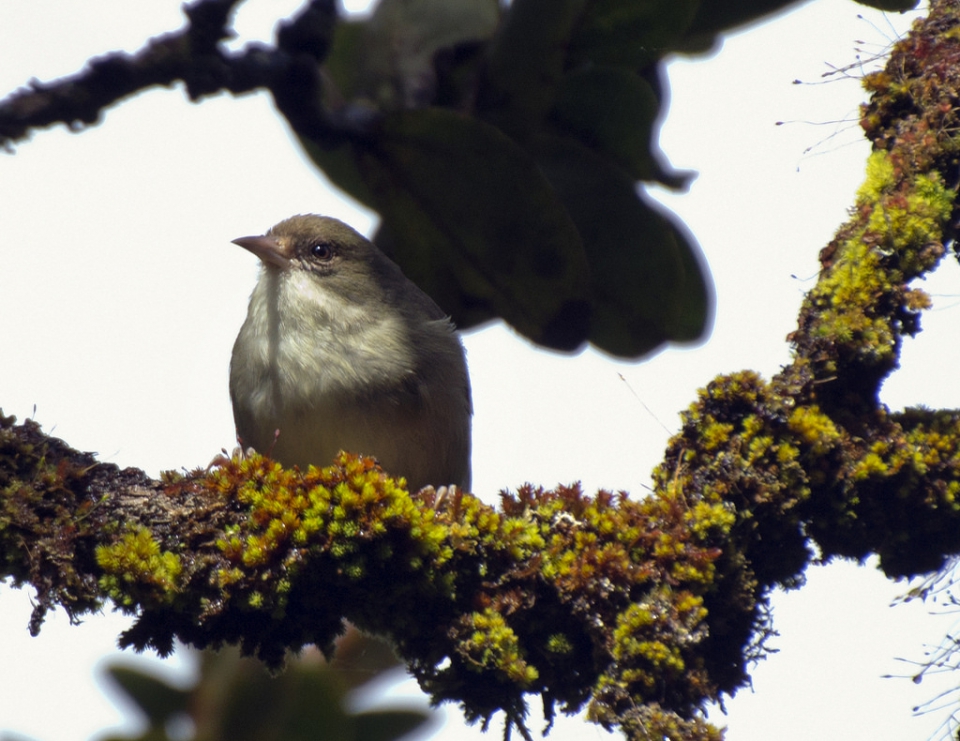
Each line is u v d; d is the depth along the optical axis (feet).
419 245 30.42
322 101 27.86
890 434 25.41
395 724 27.73
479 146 28.30
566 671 22.72
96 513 22.50
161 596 21.80
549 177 30.71
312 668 26.96
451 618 22.62
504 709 22.27
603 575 22.45
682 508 23.76
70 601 21.84
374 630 23.04
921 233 26.16
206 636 22.58
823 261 27.25
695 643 21.72
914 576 25.54
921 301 25.66
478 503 23.30
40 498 22.44
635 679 21.43
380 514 22.33
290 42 26.63
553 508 23.48
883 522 25.20
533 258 29.84
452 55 31.94
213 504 22.68
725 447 24.50
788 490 24.30
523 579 22.62
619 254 31.12
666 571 22.61
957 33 28.02
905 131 27.66
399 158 28.76
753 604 23.49
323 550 22.18
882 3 29.40
